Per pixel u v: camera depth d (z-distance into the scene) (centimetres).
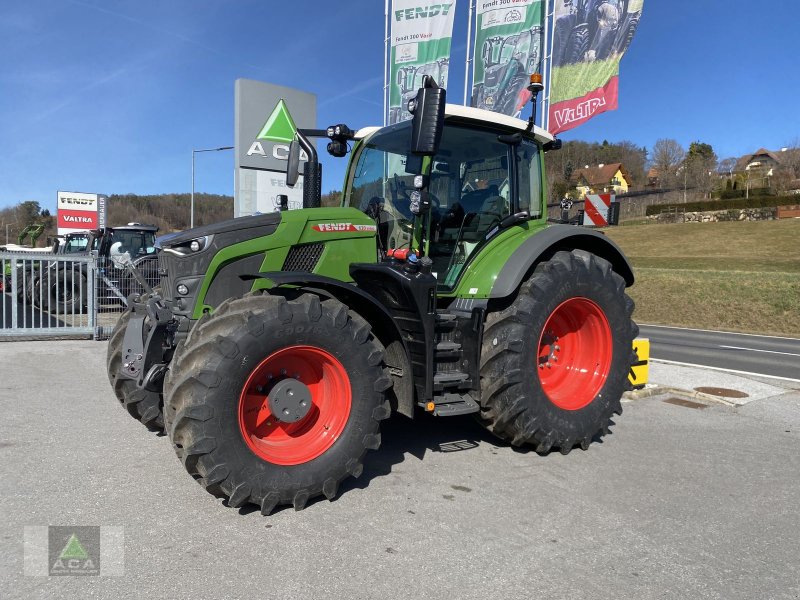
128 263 433
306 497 327
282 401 328
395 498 349
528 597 251
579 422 440
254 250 365
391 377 373
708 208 4838
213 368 298
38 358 766
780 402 631
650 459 435
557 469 407
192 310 357
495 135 464
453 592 252
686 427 526
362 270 387
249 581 256
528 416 411
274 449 326
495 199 468
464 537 302
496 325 411
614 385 467
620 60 915
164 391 323
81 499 335
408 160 424
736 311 1755
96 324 941
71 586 249
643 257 3244
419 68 1129
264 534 299
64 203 3005
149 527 303
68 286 1165
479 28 1043
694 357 1020
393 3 1141
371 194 469
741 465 428
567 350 479
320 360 337
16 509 321
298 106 1140
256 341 308
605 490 372
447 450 439
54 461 394
